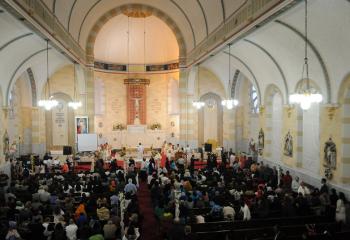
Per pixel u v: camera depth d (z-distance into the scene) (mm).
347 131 13352
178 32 24859
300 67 15398
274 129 19906
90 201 11539
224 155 21469
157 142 29922
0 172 16547
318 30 12344
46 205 11219
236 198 12594
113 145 29344
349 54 12141
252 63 19219
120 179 14703
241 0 13922
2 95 17625
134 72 30469
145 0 23547
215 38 17922
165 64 30188
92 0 19781
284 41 14523
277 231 9430
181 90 25516
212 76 27469
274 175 16141
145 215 13898
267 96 19938
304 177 16109
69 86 25766
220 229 10430
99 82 29469
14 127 22828
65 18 16969
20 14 10680
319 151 15227
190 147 25859
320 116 14781
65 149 21578
